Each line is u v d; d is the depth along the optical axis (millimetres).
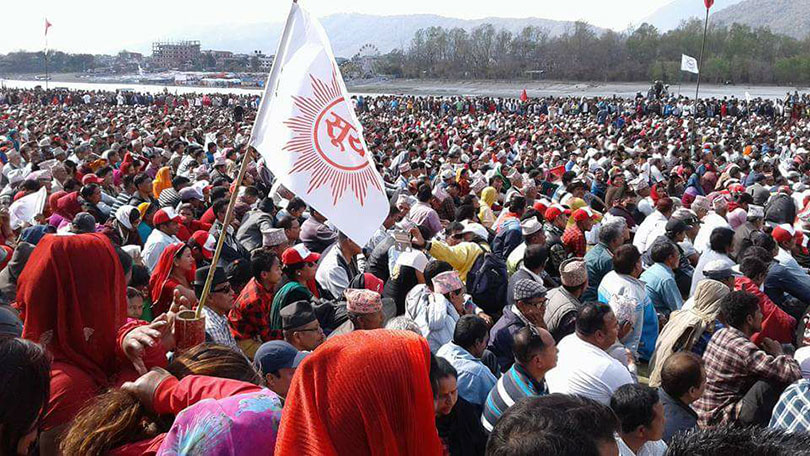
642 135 33031
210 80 171000
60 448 2574
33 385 2344
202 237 7914
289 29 4785
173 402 2482
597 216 11414
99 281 3014
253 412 2193
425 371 1873
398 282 7191
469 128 41531
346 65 178375
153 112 51219
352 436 1812
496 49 171125
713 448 1673
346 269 7703
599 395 4562
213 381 2508
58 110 49969
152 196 11781
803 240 10070
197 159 17469
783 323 6895
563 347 4914
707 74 141375
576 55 158875
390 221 9906
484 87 150125
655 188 15531
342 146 4852
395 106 62531
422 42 181625
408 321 4949
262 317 6031
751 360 5027
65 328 2965
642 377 7121
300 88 4758
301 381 1885
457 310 6281
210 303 5430
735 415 5012
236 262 6652
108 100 67750
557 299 6465
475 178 16484
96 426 2490
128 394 2570
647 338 7281
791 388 4180
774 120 51594
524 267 7270
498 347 5824
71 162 14109
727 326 5562
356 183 4859
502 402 4371
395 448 1804
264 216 9867
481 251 7914
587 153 24219
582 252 8977
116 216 8992
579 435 1773
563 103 62406
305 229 9453
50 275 2939
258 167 16156
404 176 17516
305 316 4988
